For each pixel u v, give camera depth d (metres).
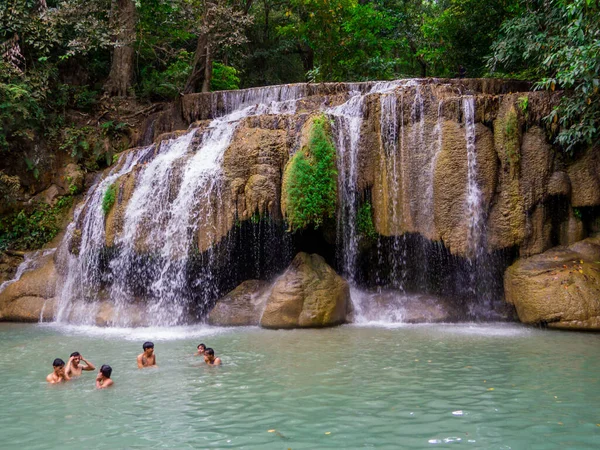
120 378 7.30
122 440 4.95
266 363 8.02
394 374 7.20
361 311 12.31
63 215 16.78
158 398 6.30
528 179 11.98
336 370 7.48
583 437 4.84
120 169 15.95
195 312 12.55
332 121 12.48
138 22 19.86
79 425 5.39
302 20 25.33
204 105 18.02
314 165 11.91
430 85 13.00
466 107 12.28
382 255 13.20
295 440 4.86
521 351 8.63
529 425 5.16
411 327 11.24
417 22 28.81
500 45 15.29
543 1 14.50
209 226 12.09
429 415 5.50
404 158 12.50
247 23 20.17
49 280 13.96
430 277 12.95
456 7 21.02
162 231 12.59
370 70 23.70
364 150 12.73
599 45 10.68
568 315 10.52
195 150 13.88
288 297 11.38
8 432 5.22
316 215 11.80
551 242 12.10
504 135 12.08
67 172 17.25
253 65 29.28
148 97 20.48
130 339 10.40
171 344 9.74
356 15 23.27
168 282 12.50
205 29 19.62
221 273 12.80
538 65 15.99
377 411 5.66
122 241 12.93
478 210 11.99
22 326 12.55
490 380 6.84
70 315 13.01
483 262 12.27
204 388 6.69
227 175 12.19
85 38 18.03
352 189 12.71
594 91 10.98
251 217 11.98
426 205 12.23
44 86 17.81
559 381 6.75
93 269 13.48
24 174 17.02
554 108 11.81
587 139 11.52
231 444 4.79
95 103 19.45
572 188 12.11
